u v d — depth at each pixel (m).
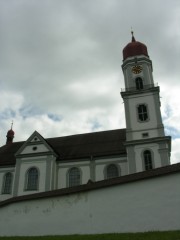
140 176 19.12
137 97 44.00
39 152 43.47
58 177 43.22
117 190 19.61
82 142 48.59
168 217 17.55
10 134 58.50
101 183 20.38
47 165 42.56
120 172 41.03
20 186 42.00
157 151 38.75
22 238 17.75
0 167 46.75
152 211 18.08
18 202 23.39
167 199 17.92
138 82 45.78
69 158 43.97
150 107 42.62
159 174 18.53
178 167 18.19
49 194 22.02
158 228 17.58
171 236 14.36
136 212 18.52
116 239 15.07
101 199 19.91
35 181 42.28
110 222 19.05
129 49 48.16
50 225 21.02
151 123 41.34
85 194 20.64
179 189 17.80
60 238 16.73
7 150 52.41
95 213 19.75
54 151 43.88
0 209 24.19
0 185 45.03
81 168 42.94
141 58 46.69
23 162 43.78
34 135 45.16
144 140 39.69
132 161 39.06
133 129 41.62
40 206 22.11
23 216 22.53
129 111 43.28
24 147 44.81
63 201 21.27
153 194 18.41
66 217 20.66
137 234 16.00
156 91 43.44
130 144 40.03
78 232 19.83
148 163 38.66
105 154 42.88
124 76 47.12
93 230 19.38
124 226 18.55
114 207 19.28
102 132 50.44
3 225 23.25
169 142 40.84
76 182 42.38
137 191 18.94
